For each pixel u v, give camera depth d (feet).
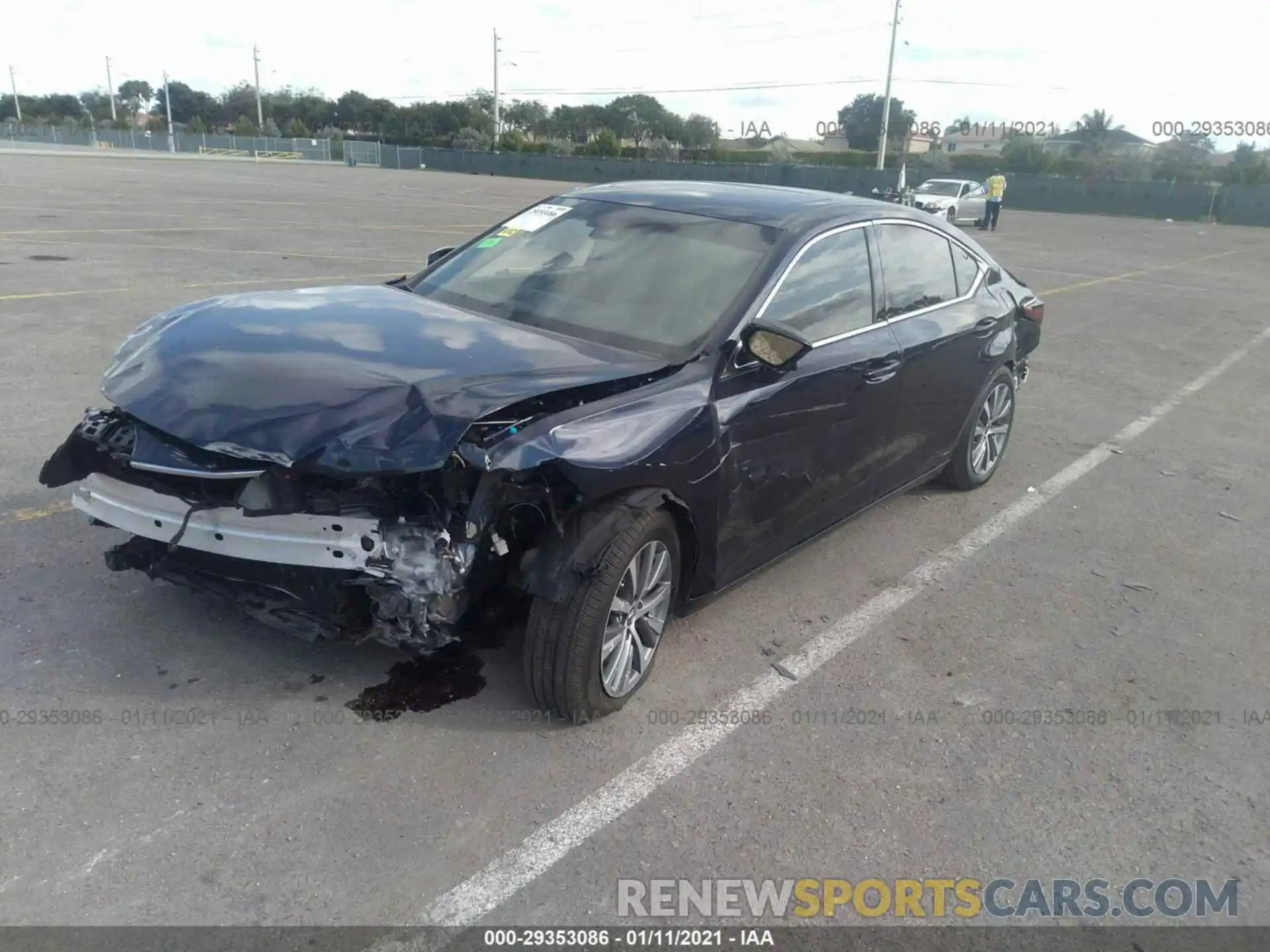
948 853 9.67
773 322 12.65
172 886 8.52
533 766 10.45
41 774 9.73
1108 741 11.71
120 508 10.94
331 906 8.44
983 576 16.12
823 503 14.46
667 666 12.68
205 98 346.13
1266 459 23.53
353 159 214.90
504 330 12.51
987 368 18.45
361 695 11.39
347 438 9.57
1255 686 13.20
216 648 12.11
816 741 11.32
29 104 383.04
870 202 16.42
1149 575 16.60
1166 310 46.91
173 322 12.52
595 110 274.16
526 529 10.82
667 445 10.98
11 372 23.45
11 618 12.42
